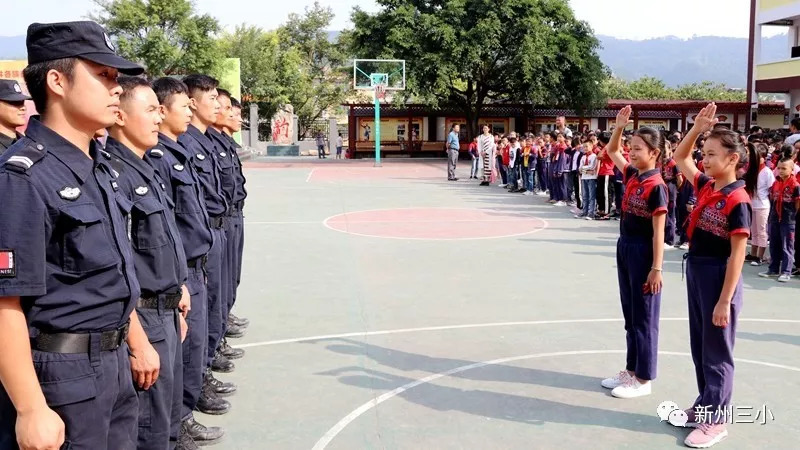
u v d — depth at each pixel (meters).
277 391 4.96
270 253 10.10
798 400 4.79
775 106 34.62
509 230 12.34
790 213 8.39
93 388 2.46
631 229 4.79
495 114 35.50
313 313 6.95
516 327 6.48
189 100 4.32
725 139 4.04
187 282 4.12
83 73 2.43
